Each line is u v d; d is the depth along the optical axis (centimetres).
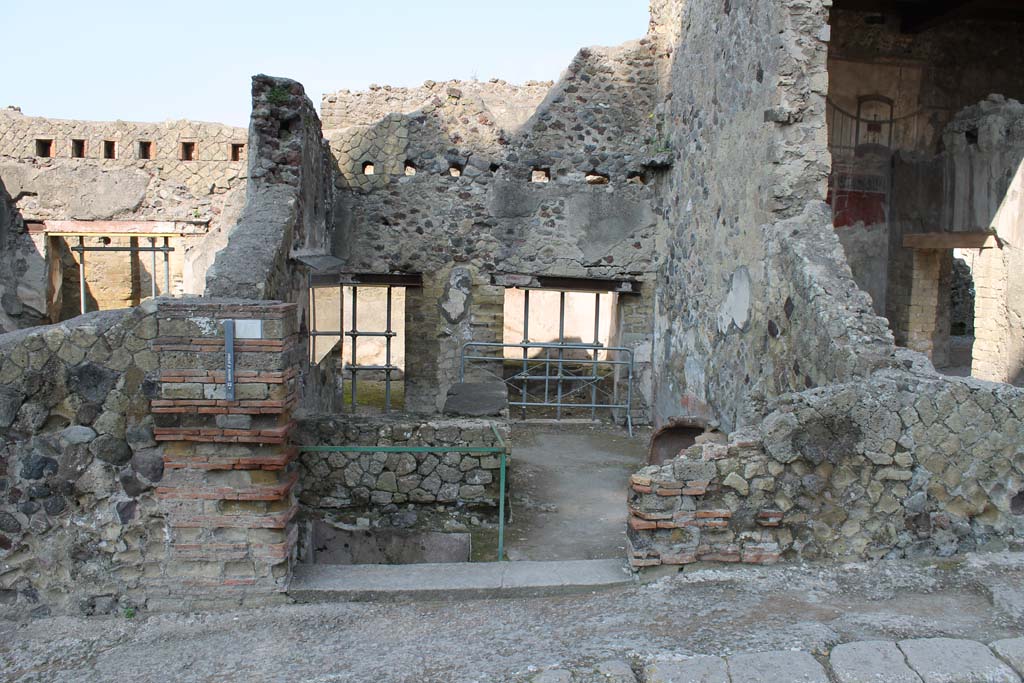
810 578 450
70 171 1227
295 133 830
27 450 449
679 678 349
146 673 384
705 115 832
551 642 397
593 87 1055
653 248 1066
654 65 1052
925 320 1011
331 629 429
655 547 464
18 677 385
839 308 543
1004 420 469
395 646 405
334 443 609
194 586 456
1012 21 1002
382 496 612
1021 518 476
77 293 1420
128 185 1235
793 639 380
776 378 629
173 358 441
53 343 443
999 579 441
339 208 1048
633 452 915
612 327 1202
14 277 1227
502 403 765
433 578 477
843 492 463
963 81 1009
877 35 991
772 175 644
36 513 453
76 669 392
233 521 452
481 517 621
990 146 926
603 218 1064
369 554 612
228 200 1243
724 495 463
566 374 1272
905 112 1005
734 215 738
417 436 611
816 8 630
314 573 482
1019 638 374
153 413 445
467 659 384
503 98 1508
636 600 439
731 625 401
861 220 1016
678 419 749
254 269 654
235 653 403
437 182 1057
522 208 1063
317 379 912
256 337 440
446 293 1067
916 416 462
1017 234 909
